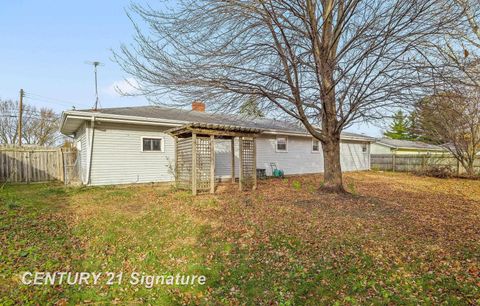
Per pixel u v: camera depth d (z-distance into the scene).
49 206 7.05
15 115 25.97
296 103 7.31
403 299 2.90
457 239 4.69
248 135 10.64
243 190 10.41
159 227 5.51
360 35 6.13
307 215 6.21
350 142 21.97
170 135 11.30
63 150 13.78
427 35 5.73
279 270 3.66
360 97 6.74
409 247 4.34
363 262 3.82
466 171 16.36
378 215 6.25
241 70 6.52
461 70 5.45
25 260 3.80
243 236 4.91
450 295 2.95
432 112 7.13
